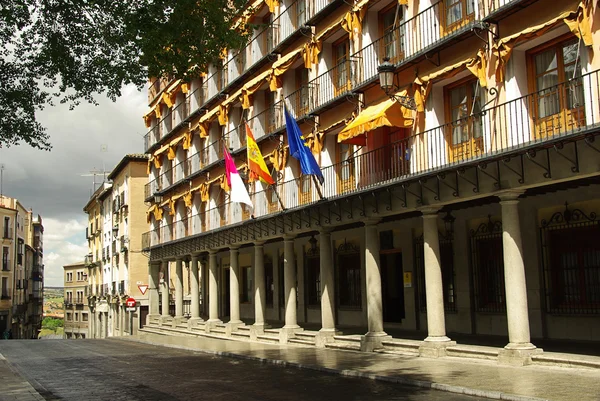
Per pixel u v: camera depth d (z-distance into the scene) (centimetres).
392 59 2053
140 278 5206
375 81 2041
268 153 2884
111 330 5919
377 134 2091
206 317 4047
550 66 1510
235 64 3269
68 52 1398
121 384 1473
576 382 1144
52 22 1384
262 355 2002
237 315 2958
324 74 2350
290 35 2602
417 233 2205
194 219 3728
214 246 3155
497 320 1881
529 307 1755
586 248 1641
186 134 3950
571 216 1667
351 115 2214
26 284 8119
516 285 1441
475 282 1961
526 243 1773
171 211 4266
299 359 1809
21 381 1512
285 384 1366
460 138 1770
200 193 3759
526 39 1496
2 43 1372
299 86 2745
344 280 2630
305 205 2198
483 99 1645
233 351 2203
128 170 5347
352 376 1448
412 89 1900
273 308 3278
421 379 1273
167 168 4556
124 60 1416
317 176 2153
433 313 1684
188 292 4950
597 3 1330
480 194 1526
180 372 1686
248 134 2419
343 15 2311
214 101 3494
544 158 1375
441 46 1745
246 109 3117
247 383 1406
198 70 1504
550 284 1722
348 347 2008
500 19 1577
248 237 2759
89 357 2303
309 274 2947
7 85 1402
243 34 1582
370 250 1933
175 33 1384
